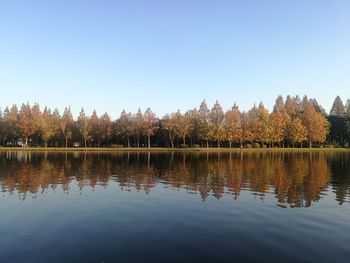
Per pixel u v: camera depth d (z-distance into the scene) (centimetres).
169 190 2753
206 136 11888
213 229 1633
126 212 1970
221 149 11375
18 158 6569
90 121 13100
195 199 2366
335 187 2925
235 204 2195
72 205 2158
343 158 7012
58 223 1739
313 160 6319
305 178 3559
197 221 1775
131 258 1285
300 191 2708
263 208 2078
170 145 13412
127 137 12838
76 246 1406
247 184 3103
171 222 1755
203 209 2052
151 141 13925
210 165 5103
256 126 12131
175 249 1373
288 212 1977
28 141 13425
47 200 2319
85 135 12569
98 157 7056
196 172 4112
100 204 2191
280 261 1260
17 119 12544
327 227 1672
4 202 2247
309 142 13012
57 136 12912
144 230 1617
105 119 13088
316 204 2202
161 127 12900
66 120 13000
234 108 12350
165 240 1476
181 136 12106
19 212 1970
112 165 5078
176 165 5091
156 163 5478
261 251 1354
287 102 14262
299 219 1819
